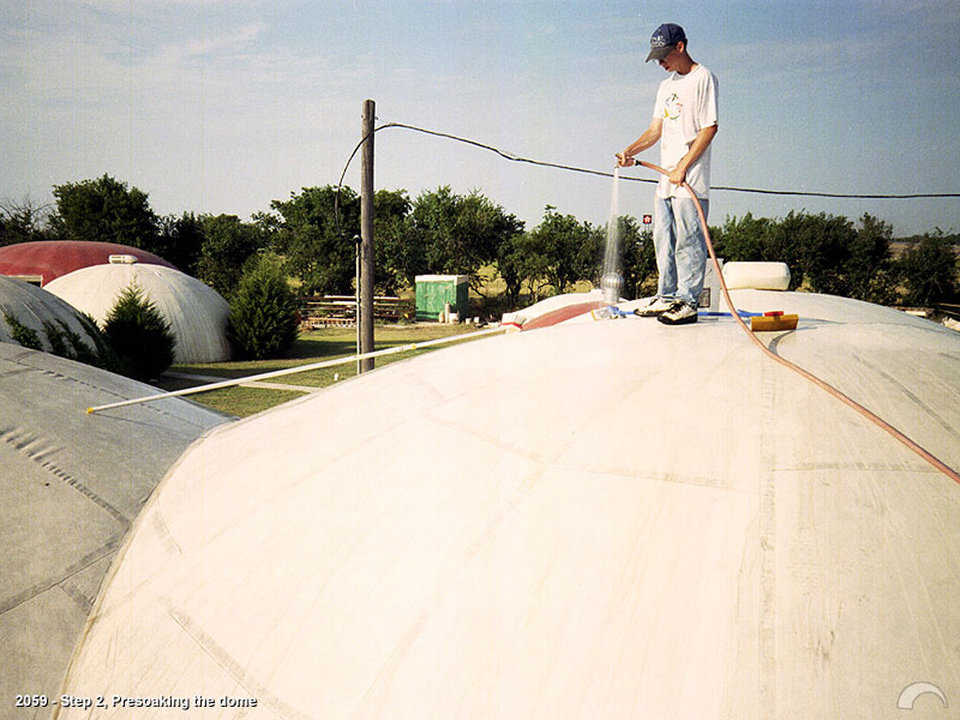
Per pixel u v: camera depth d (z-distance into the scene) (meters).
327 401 4.79
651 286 37.84
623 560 2.64
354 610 2.86
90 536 5.21
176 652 3.13
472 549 2.88
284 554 3.28
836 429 3.07
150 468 6.16
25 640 4.48
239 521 3.67
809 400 3.31
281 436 4.41
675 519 2.74
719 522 2.68
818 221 35.91
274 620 2.99
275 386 21.16
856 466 2.84
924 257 33.75
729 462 2.96
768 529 2.61
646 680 2.29
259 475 4.00
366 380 5.01
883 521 2.58
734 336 4.29
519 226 47.34
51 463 5.73
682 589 2.49
